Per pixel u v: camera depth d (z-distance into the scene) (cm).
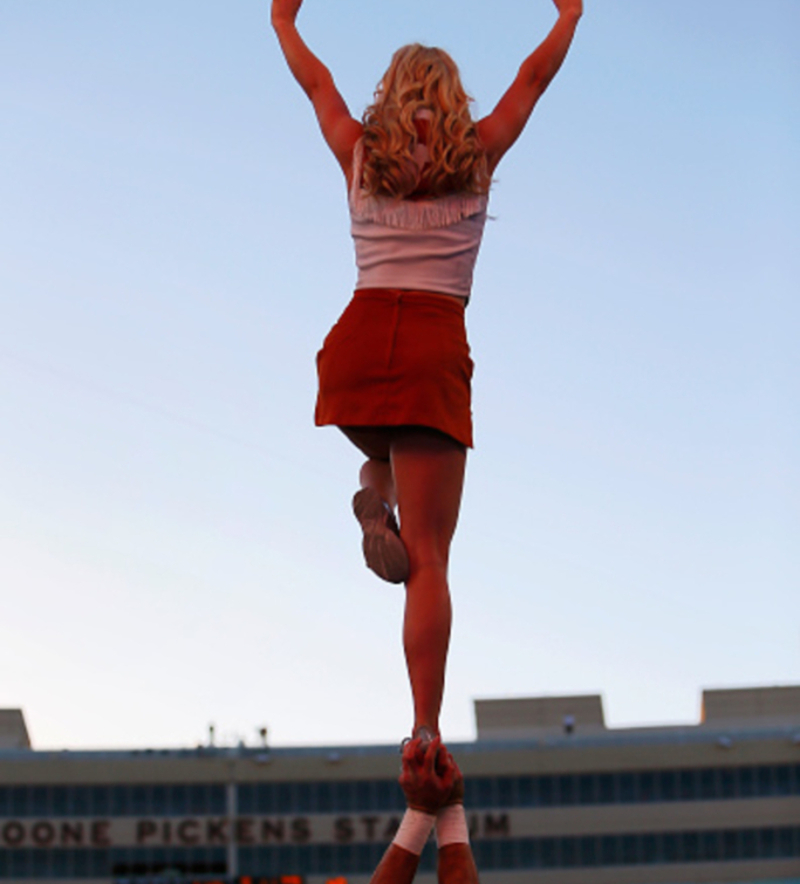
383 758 9831
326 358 426
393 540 417
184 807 9738
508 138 440
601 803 9812
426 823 409
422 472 421
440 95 423
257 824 9725
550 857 9775
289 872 9662
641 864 9706
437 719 415
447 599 420
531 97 445
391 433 427
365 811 9756
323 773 9788
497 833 9806
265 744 9950
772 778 9750
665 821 9738
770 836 9675
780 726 10619
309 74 454
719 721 10662
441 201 424
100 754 9800
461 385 424
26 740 10588
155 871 9625
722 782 9769
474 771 9881
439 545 424
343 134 441
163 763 9769
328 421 423
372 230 427
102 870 9619
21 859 9612
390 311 421
